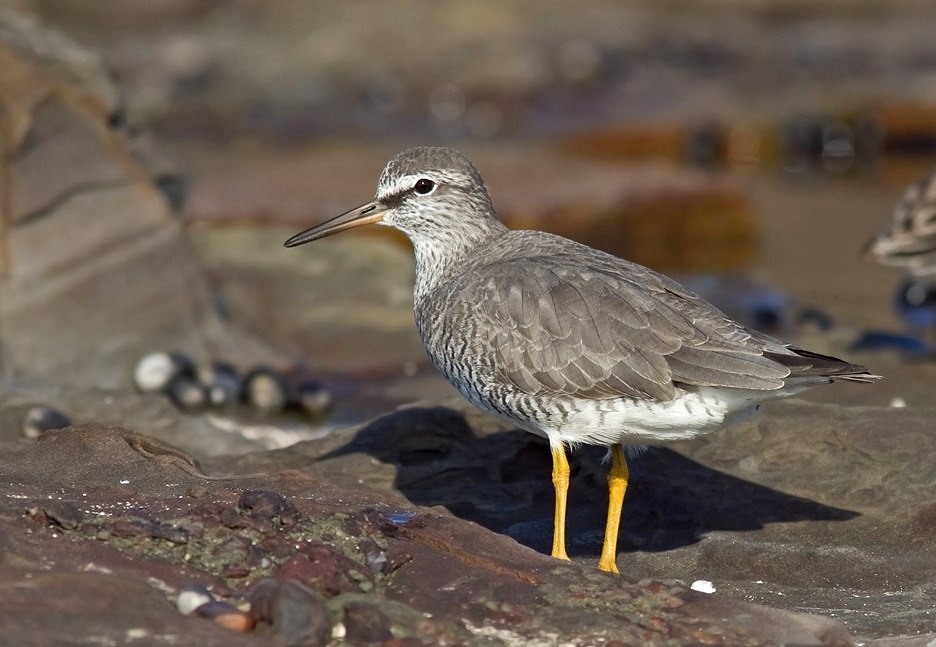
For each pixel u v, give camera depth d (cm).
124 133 1708
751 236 2539
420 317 1097
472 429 1175
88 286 1670
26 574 766
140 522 848
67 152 1664
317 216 2375
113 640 709
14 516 844
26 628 708
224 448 1328
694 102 3497
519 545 895
